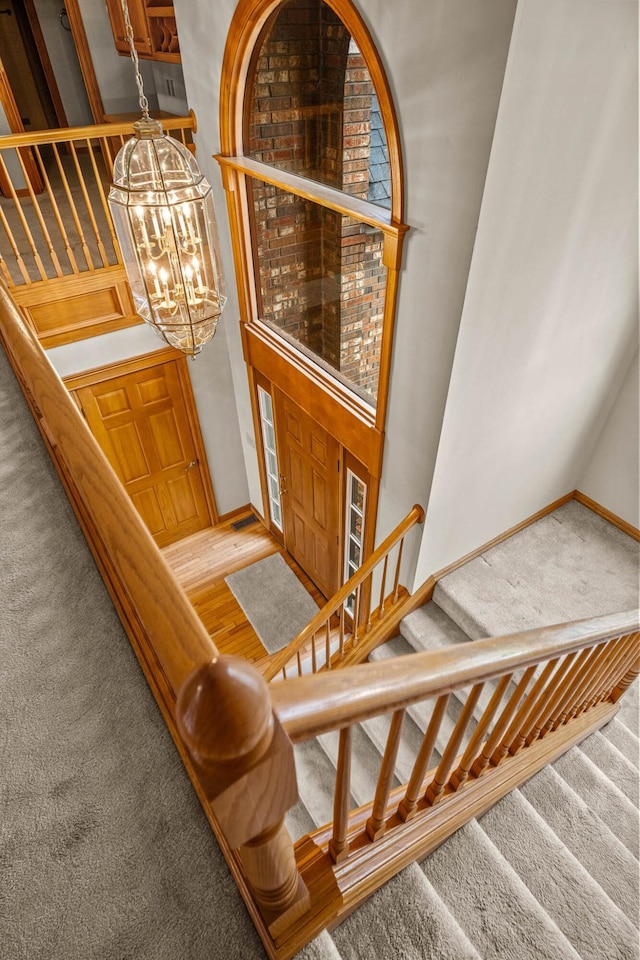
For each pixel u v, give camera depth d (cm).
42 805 134
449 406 263
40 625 173
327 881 130
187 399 512
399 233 242
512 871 168
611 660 213
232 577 536
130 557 87
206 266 239
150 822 131
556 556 365
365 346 339
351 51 244
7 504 219
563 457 362
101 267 418
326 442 403
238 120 335
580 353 301
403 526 311
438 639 341
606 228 251
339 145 273
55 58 591
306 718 78
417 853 157
